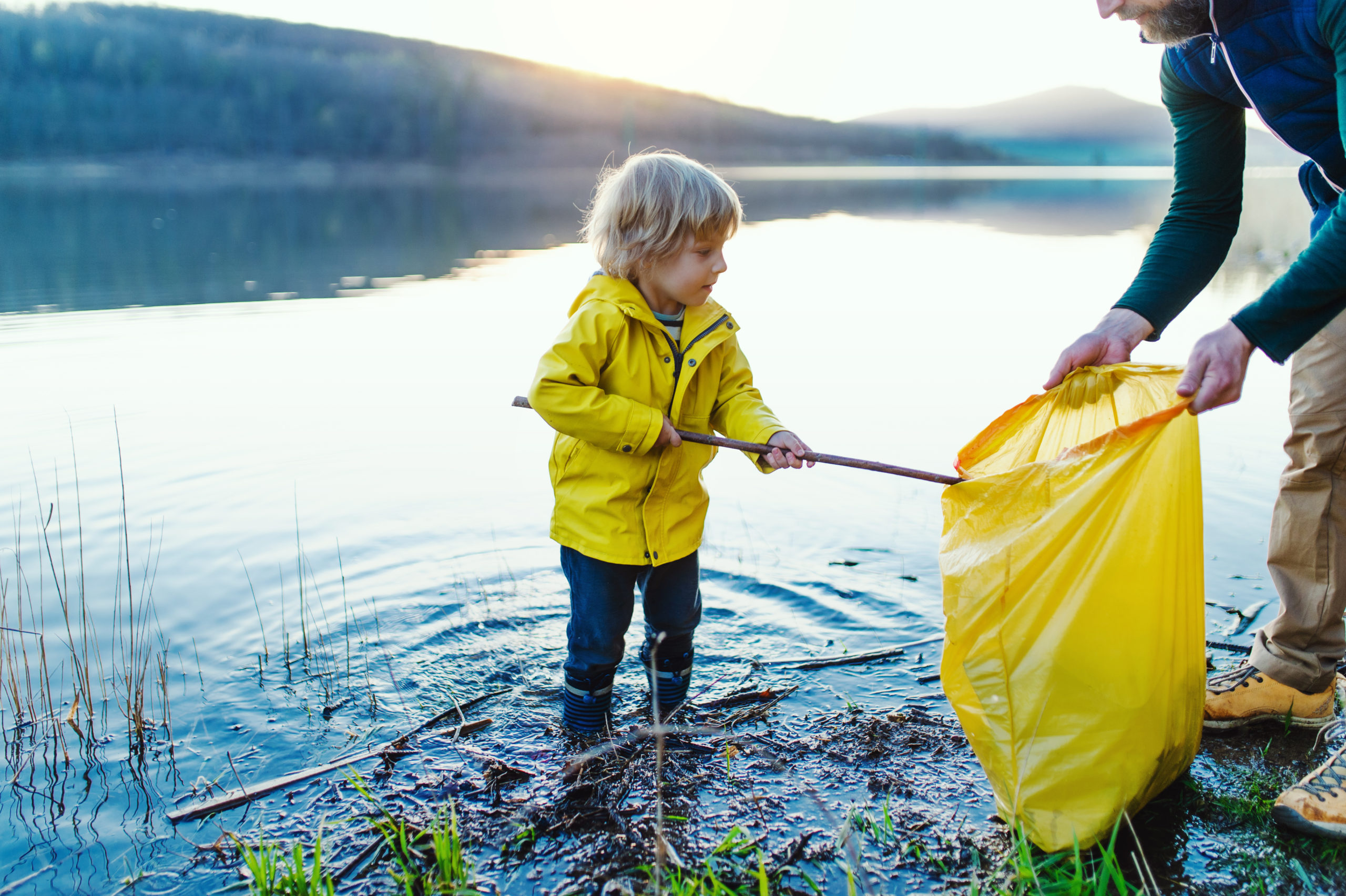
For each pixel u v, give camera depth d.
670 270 2.44
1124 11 2.19
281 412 5.59
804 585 3.55
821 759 2.46
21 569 3.33
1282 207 18.31
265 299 9.17
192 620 3.27
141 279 10.24
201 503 4.25
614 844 2.12
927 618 3.29
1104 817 2.00
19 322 7.84
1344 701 2.59
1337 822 2.04
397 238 15.37
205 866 2.08
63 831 2.20
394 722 2.69
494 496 4.41
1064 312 8.59
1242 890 1.93
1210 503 4.04
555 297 9.40
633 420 2.34
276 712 2.73
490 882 2.01
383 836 2.16
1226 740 2.48
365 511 4.22
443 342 7.49
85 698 2.76
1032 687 2.01
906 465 4.71
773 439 2.44
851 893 1.86
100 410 5.53
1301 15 1.97
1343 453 2.27
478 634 3.23
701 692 2.86
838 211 23.25
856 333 7.84
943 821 2.18
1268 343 1.92
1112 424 2.23
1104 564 1.98
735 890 1.96
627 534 2.48
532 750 2.54
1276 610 3.14
